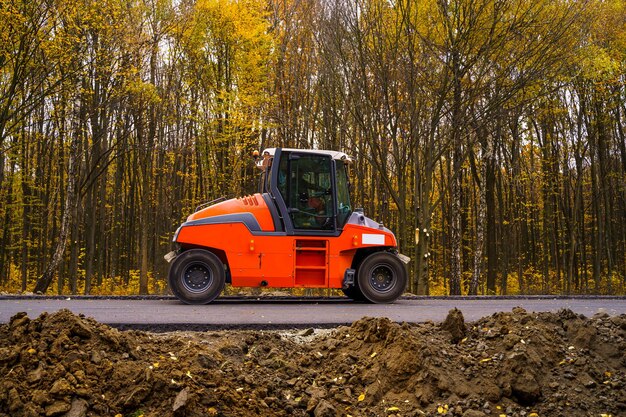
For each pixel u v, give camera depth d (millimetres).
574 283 31625
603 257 35094
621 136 28984
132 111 22828
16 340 5184
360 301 11695
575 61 17641
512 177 30250
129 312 8891
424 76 17688
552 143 28719
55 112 20484
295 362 5957
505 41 16719
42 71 18484
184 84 25578
